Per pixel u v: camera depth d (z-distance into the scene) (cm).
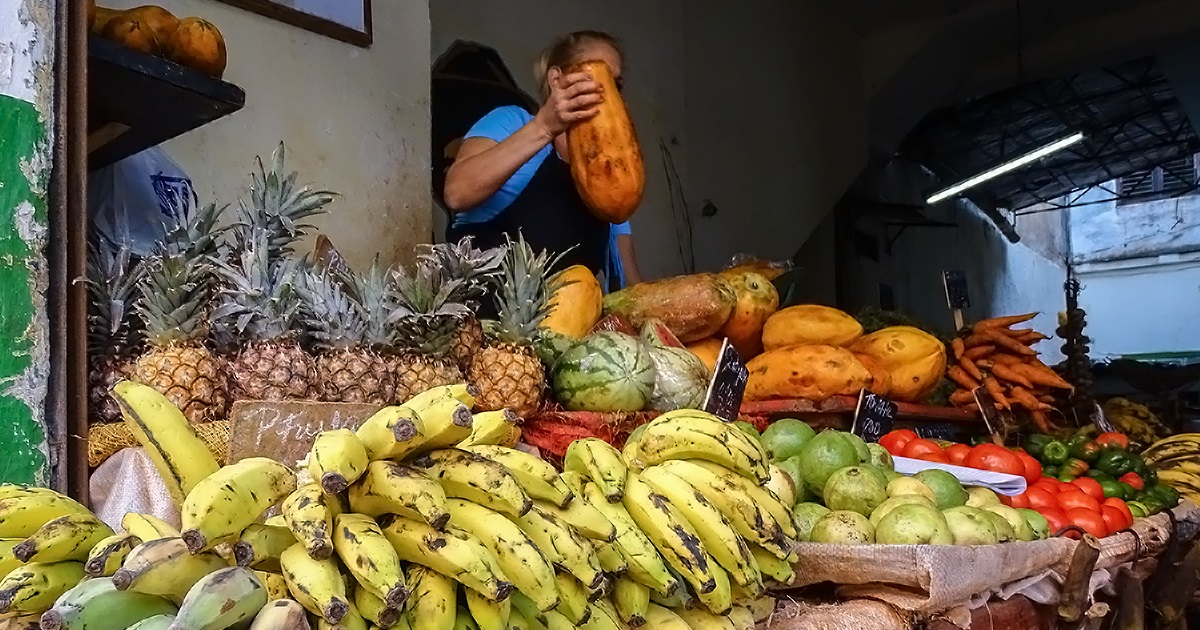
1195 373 941
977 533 211
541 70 381
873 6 875
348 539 112
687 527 153
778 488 218
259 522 118
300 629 98
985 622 204
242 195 311
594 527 137
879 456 262
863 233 1095
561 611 134
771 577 174
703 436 170
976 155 1395
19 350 161
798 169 828
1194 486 432
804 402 322
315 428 169
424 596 117
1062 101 1223
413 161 376
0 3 163
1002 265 1752
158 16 212
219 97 212
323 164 339
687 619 156
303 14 333
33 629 108
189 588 104
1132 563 288
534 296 233
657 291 327
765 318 360
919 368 365
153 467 167
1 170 161
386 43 368
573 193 373
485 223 363
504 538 121
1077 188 1700
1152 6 888
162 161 276
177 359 180
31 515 122
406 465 125
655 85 669
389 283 218
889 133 1004
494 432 149
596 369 246
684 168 695
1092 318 2086
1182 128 1399
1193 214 1966
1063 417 513
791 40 823
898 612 181
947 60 938
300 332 198
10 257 161
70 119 171
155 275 185
